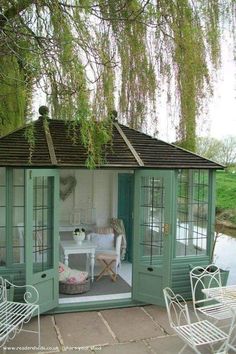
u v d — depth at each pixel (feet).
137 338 13.26
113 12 13.32
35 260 14.79
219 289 13.26
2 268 14.78
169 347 12.62
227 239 35.09
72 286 17.01
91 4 12.11
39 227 15.01
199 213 17.37
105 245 21.43
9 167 14.83
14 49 12.44
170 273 15.75
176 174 16.60
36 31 12.05
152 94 17.04
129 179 23.22
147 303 16.48
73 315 15.35
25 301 13.73
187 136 18.02
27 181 13.91
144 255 16.44
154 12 14.06
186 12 15.30
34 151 15.85
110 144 17.28
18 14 12.29
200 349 12.42
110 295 17.10
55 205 15.29
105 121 13.15
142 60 15.99
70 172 24.12
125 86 16.81
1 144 15.92
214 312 12.51
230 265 24.48
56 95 12.20
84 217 24.38
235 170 41.39
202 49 16.05
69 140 17.10
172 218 15.87
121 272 21.01
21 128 17.24
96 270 21.16
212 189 17.56
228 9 15.83
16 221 15.17
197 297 16.43
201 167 16.90
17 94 15.57
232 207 40.16
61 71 11.53
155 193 16.31
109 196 24.73
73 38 11.27
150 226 16.35
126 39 14.67
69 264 22.44
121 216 23.86
